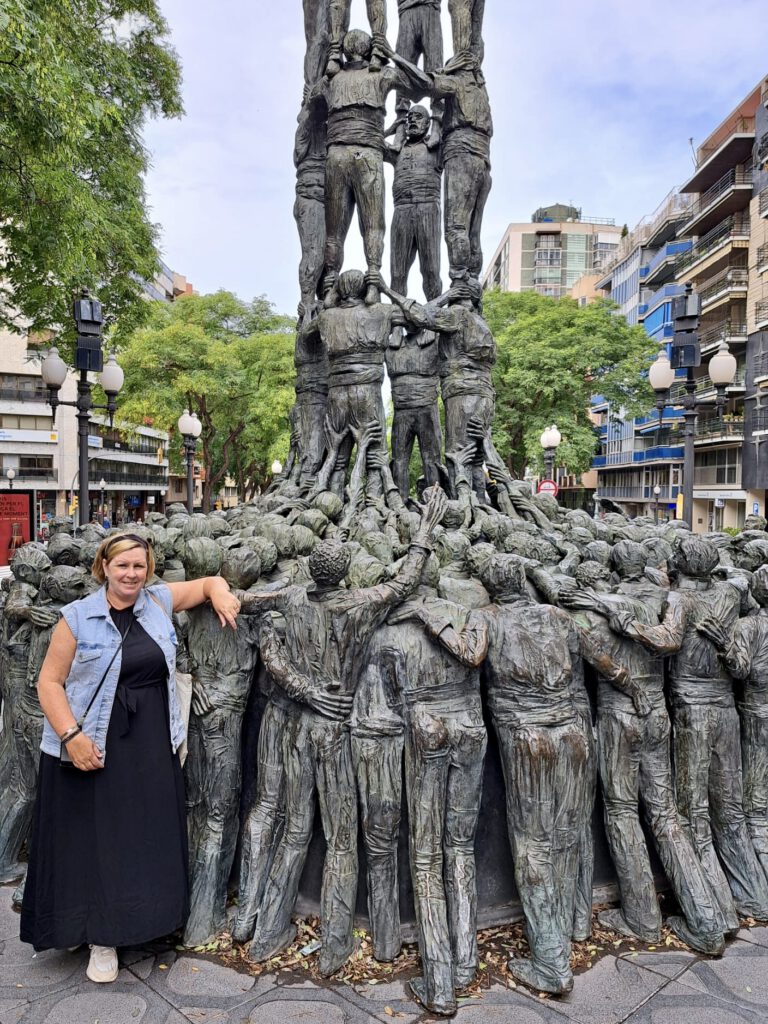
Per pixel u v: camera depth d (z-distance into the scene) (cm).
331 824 298
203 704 314
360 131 625
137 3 1127
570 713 298
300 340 715
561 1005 267
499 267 6531
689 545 342
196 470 4369
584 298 4825
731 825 336
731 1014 263
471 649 283
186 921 302
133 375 2147
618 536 560
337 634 292
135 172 1194
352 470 616
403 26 713
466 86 650
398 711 295
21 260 1095
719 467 2970
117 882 267
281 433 2408
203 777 317
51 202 898
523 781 291
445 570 368
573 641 304
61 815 271
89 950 299
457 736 289
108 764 269
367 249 639
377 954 291
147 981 280
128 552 272
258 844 306
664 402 1112
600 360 2212
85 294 1068
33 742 362
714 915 299
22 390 2950
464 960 278
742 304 2780
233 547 384
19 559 387
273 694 313
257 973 285
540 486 1543
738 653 328
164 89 1277
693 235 3184
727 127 2867
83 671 266
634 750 315
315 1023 257
